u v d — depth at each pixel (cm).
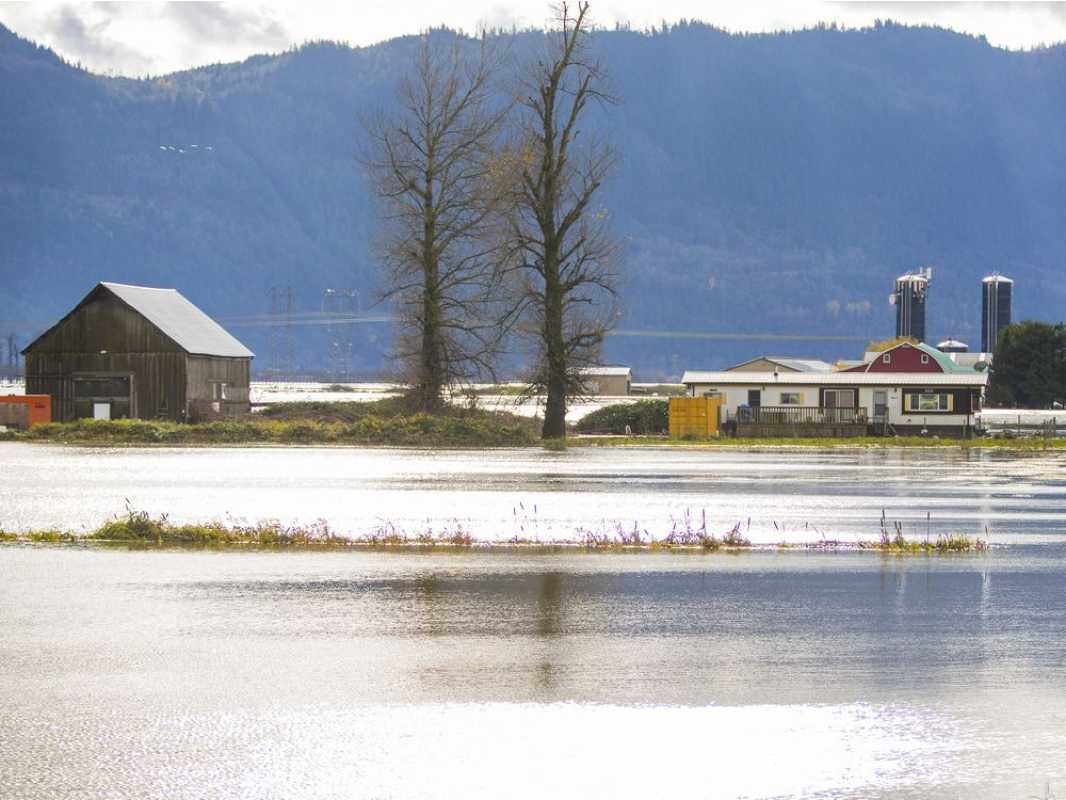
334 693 2216
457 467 7462
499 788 1780
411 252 11600
